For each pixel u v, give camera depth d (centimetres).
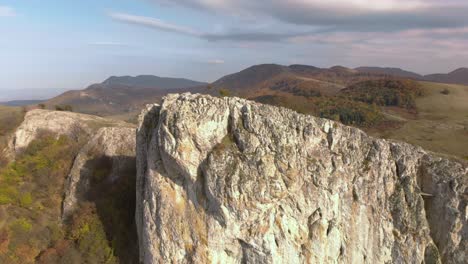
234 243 3409
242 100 3612
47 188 5509
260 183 3197
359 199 3600
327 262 3525
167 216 3531
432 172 3781
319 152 3506
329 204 3478
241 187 3169
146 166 3947
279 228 3356
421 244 3644
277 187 3225
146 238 3700
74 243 4534
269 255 3322
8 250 4519
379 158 3691
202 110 3388
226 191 3188
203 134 3331
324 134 3588
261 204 3206
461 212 3606
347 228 3597
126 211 4781
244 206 3198
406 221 3666
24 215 5044
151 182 3612
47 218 5062
